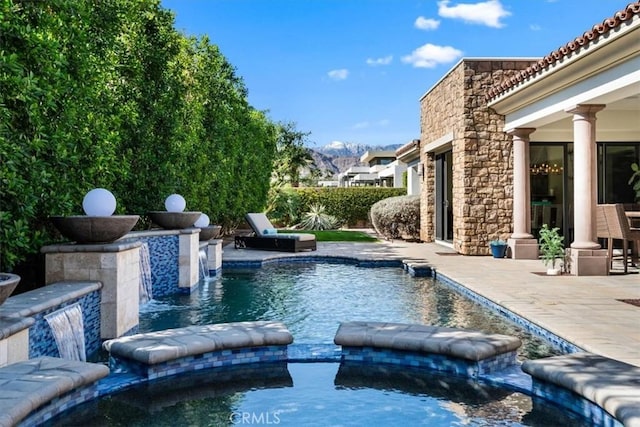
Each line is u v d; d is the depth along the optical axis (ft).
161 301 29.07
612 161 47.83
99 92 26.09
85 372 13.08
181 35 43.73
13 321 13.50
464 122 45.65
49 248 19.89
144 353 15.89
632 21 24.71
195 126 43.37
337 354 18.65
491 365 16.56
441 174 59.00
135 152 33.04
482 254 45.80
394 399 14.82
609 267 33.30
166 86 35.50
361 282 35.12
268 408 14.21
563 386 13.35
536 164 47.65
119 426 12.89
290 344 19.48
